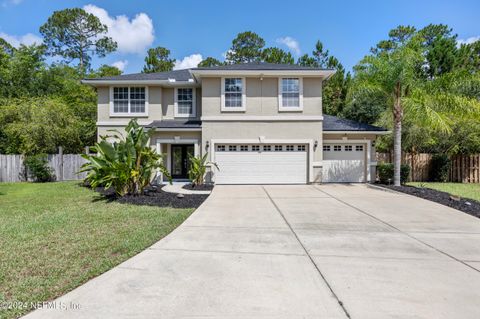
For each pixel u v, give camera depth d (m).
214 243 5.74
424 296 3.69
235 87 15.91
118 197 11.02
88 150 18.97
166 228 6.82
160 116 17.36
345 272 4.41
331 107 27.59
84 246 5.49
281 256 5.06
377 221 7.66
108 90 17.34
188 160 17.94
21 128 18.53
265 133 15.84
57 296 3.64
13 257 4.94
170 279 4.09
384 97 15.50
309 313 3.27
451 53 27.83
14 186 14.89
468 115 14.30
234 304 3.44
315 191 13.12
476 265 4.73
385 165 15.48
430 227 7.10
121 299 3.54
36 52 32.22
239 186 14.98
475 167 17.89
